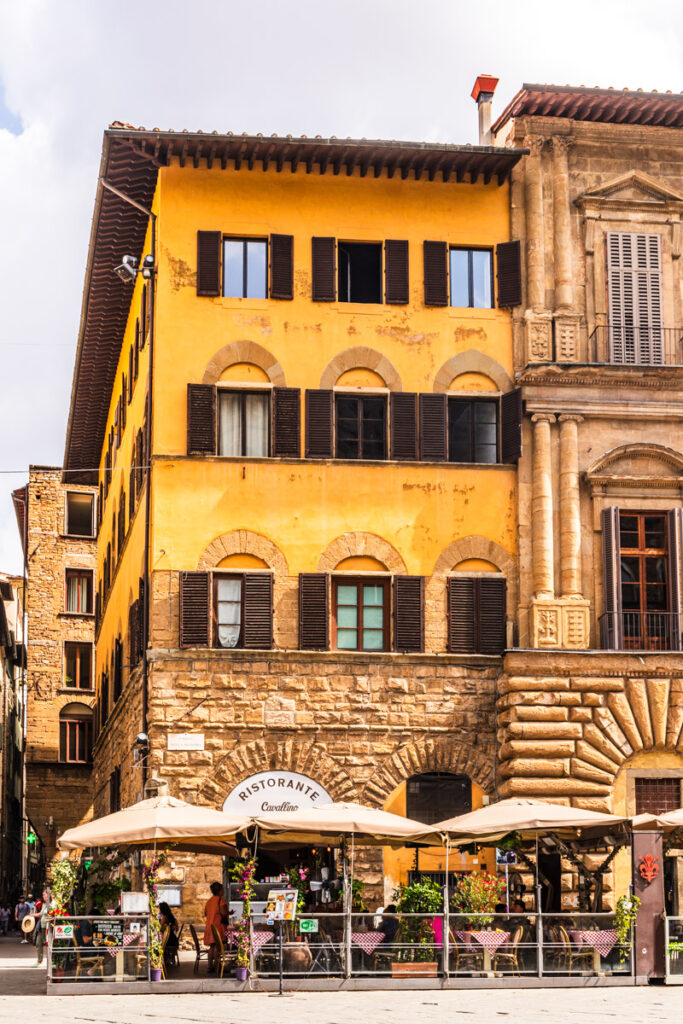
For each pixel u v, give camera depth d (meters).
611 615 35.81
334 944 27.36
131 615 40.09
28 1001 25.06
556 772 34.81
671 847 33.62
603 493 36.75
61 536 68.50
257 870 35.03
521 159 38.06
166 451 35.78
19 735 96.25
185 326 36.31
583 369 36.84
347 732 35.25
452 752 35.50
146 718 34.81
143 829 27.36
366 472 36.28
